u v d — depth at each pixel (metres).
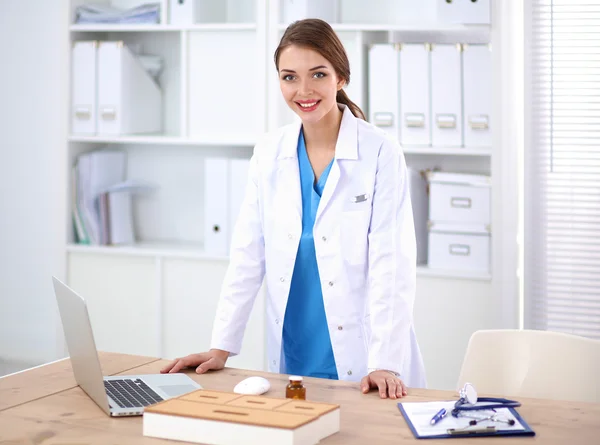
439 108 3.59
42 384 2.00
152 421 1.63
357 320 2.22
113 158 4.18
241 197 3.82
